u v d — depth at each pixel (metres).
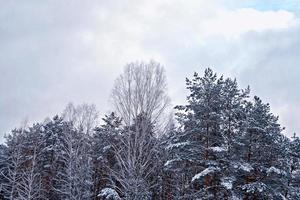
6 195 41.91
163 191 30.95
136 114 27.41
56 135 42.56
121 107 27.66
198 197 21.95
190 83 23.08
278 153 22.58
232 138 22.06
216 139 22.34
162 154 28.42
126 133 27.62
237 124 22.75
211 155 22.33
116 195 26.34
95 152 38.03
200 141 22.48
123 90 27.77
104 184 35.44
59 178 39.25
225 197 21.64
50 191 40.72
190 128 22.58
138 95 27.53
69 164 34.19
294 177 25.98
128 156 25.56
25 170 42.25
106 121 36.75
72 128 38.84
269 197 20.91
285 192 23.92
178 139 23.27
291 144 27.27
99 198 36.53
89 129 39.44
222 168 21.02
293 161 26.84
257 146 22.16
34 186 37.38
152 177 31.25
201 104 22.09
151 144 27.95
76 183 32.44
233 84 23.53
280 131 23.09
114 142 34.22
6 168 43.59
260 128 21.53
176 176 27.75
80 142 37.66
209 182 21.66
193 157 22.17
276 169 19.95
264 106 22.98
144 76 27.94
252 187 19.86
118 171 30.94
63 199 35.03
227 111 22.14
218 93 22.47
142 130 26.81
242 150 22.11
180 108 23.03
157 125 28.17
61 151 38.12
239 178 22.12
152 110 27.47
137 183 25.09
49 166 41.19
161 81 28.12
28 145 44.75
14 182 36.97
